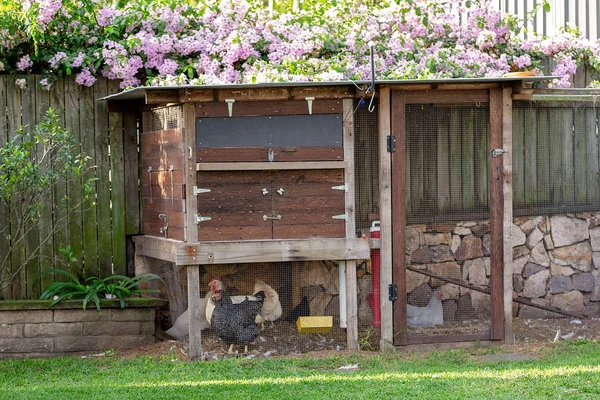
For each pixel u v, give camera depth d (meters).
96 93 7.49
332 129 6.60
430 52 8.03
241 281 6.84
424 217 6.83
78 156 7.04
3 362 6.67
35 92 7.34
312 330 6.66
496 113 6.85
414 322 6.84
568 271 8.12
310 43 7.70
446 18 8.29
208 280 6.79
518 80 6.61
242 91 6.44
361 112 6.75
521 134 7.83
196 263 6.45
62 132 6.95
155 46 7.50
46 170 7.14
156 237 7.13
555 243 8.08
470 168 6.87
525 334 7.40
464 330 6.94
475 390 5.29
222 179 6.51
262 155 6.49
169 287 7.30
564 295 8.12
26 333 6.91
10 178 6.72
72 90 7.43
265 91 6.47
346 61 7.54
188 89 6.36
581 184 8.06
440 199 6.84
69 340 6.98
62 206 7.40
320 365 6.34
